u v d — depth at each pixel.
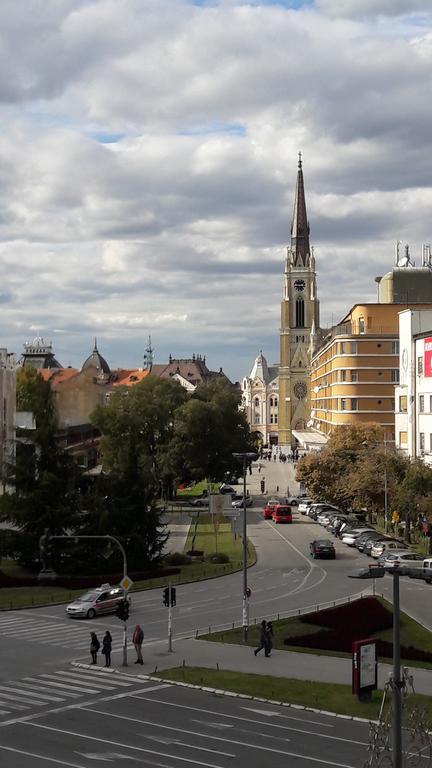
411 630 60.88
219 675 48.81
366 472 111.69
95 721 40.62
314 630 60.72
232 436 155.25
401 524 113.38
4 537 86.44
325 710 42.19
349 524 112.25
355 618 62.50
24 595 76.12
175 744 37.16
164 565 91.62
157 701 44.12
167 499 157.25
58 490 87.44
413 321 120.69
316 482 124.69
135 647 52.50
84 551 86.69
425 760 30.95
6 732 38.91
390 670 49.41
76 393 139.38
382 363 162.38
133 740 37.75
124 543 86.94
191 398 159.25
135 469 90.31
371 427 130.12
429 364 113.19
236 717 41.34
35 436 89.69
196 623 64.19
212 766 34.38
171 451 146.62
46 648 56.44
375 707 42.59
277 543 107.31
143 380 160.00
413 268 173.50
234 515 121.00
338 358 164.88
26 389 146.00
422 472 100.00
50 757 35.44
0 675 49.47
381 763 31.59
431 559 73.94
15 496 87.81
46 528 83.25
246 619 58.38
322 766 34.28
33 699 44.44
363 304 164.50
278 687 46.16
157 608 70.44
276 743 37.34
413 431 118.00
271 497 161.38
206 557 94.81
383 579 84.00
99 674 49.72
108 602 68.06
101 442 144.88
